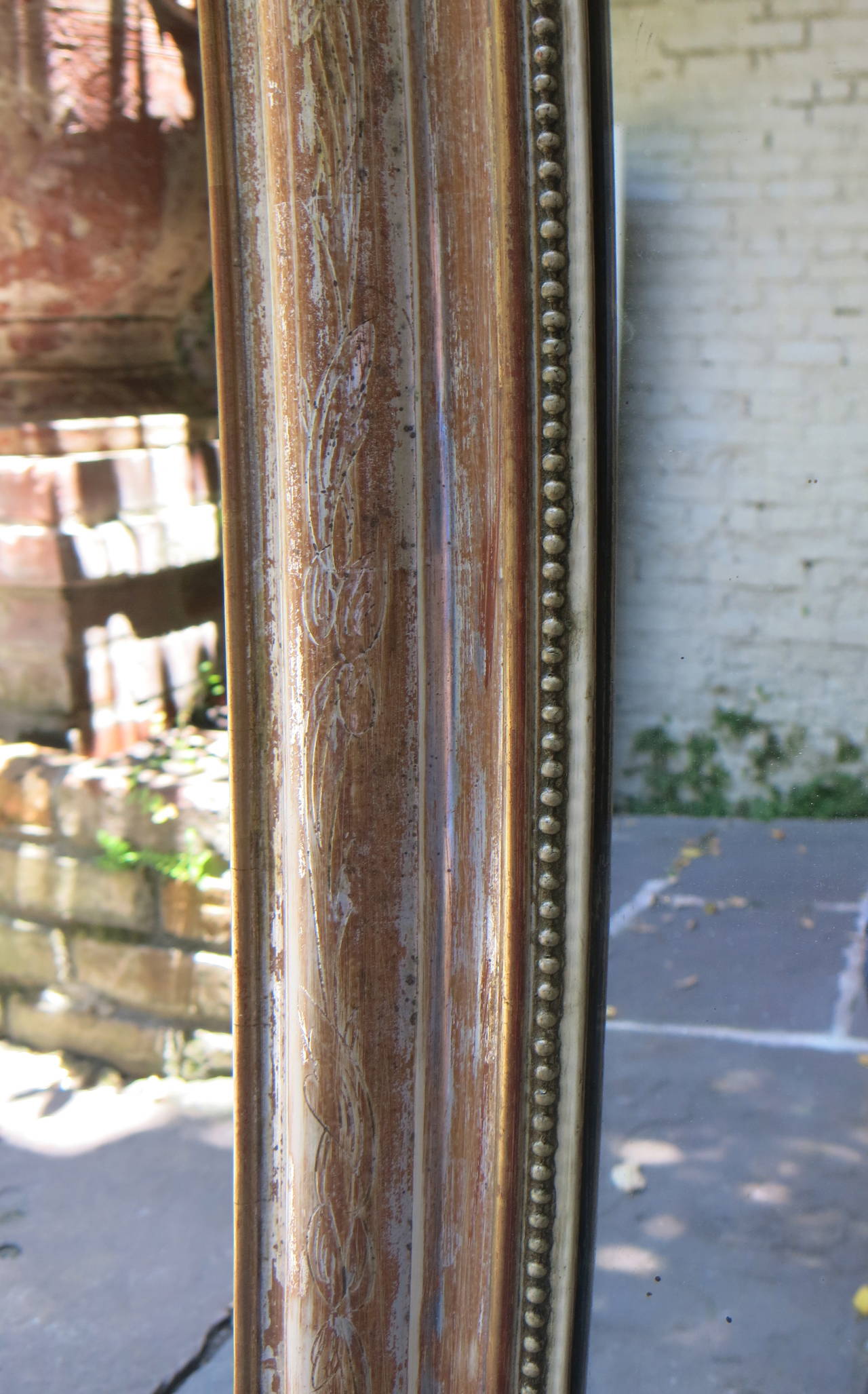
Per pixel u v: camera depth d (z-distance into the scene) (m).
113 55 3.00
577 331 0.99
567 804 1.06
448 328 1.08
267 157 1.08
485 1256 1.17
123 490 3.31
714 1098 1.13
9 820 3.03
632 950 1.11
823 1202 1.12
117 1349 2.09
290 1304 1.24
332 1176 1.19
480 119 1.02
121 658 3.32
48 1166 2.60
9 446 3.12
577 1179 1.12
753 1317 1.17
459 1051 1.18
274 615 1.19
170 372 3.56
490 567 1.08
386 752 1.14
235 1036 1.26
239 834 1.23
